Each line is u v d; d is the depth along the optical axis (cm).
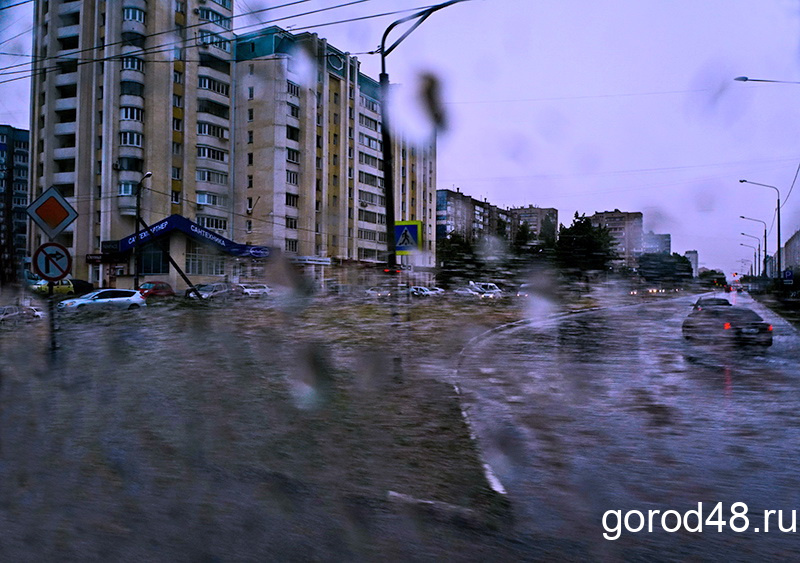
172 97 4609
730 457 464
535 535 323
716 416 600
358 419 580
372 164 5916
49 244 989
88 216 4628
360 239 5753
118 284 4334
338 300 2309
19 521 332
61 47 4750
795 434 531
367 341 1220
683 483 407
